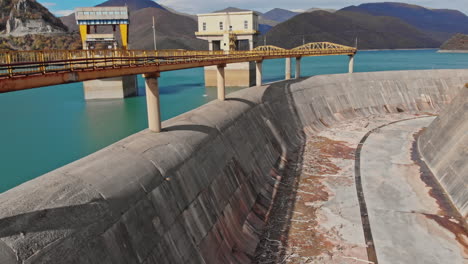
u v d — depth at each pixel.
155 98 34.22
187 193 29.00
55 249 17.44
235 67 126.31
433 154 50.81
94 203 21.17
